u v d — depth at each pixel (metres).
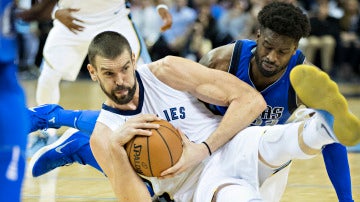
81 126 4.58
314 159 6.89
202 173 3.98
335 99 3.39
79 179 5.79
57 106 4.76
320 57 15.09
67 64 6.61
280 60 3.96
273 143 3.79
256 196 3.72
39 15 5.84
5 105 2.78
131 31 6.54
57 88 6.74
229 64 4.24
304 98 3.48
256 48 4.08
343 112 3.39
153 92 4.00
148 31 15.41
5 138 2.76
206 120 4.12
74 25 6.52
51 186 5.48
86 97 12.88
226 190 3.72
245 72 4.20
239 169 3.91
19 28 16.56
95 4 6.44
